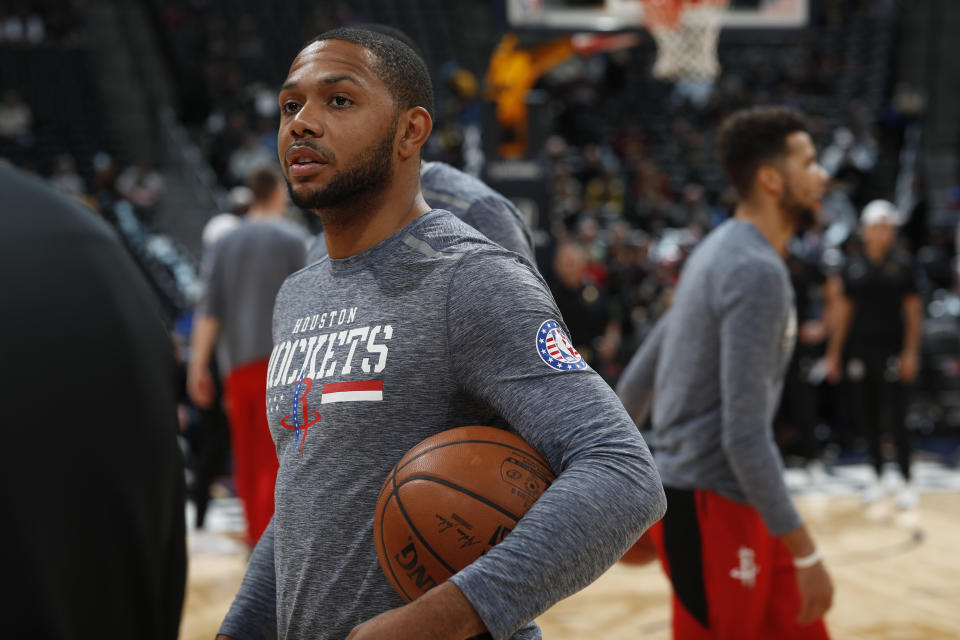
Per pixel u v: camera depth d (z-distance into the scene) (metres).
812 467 6.29
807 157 2.15
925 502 5.73
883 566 4.34
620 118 16.09
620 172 13.98
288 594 1.15
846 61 16.56
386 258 1.15
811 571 1.92
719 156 2.24
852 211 12.23
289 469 1.16
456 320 1.07
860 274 5.59
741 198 2.21
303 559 1.12
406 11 17.75
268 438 3.78
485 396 1.06
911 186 11.94
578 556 0.92
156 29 14.91
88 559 0.70
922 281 9.77
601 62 17.08
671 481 2.09
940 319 8.58
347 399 1.10
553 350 1.04
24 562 0.67
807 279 6.10
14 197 0.73
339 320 1.15
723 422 1.94
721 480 2.03
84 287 0.72
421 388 1.08
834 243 10.01
